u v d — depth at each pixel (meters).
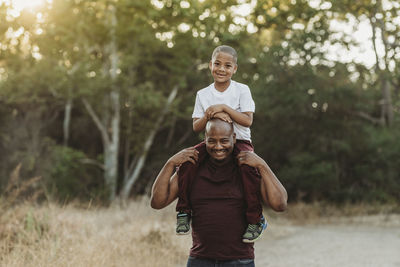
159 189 3.68
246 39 20.91
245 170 3.57
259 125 24.52
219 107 3.65
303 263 9.71
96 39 22.25
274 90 22.19
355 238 13.73
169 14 20.80
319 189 23.06
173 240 9.25
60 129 27.70
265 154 24.67
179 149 26.20
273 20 19.50
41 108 22.28
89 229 7.95
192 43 21.44
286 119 23.14
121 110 23.69
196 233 3.67
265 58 21.56
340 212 21.06
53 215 7.78
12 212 7.64
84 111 25.53
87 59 21.52
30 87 20.83
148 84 22.25
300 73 21.64
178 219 3.75
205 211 3.62
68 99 21.97
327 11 19.97
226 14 20.69
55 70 20.97
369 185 23.42
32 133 21.61
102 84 21.17
